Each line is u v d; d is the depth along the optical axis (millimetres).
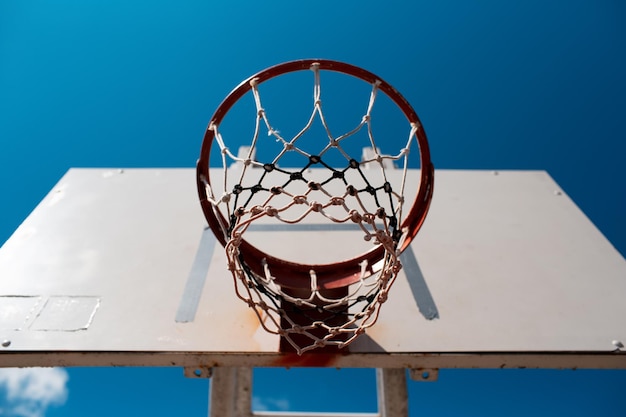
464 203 2334
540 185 2461
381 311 1780
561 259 2027
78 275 1938
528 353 1648
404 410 2004
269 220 2158
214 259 2014
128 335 1686
